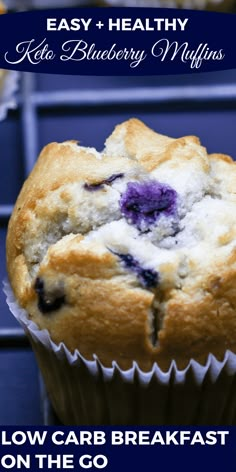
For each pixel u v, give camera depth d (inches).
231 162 11.2
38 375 12.2
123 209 10.2
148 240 10.1
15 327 12.6
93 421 11.1
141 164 10.5
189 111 16.1
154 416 10.8
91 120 15.9
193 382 10.2
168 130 15.8
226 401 10.7
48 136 15.6
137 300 9.8
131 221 10.2
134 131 11.2
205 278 9.8
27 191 10.9
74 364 10.3
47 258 10.1
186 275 9.9
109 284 9.9
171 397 10.5
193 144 11.0
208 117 16.0
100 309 9.8
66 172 10.6
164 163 10.6
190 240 10.2
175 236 10.2
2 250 13.7
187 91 16.2
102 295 9.8
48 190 10.5
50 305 10.1
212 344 9.9
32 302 10.2
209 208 10.4
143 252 9.9
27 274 10.5
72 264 9.9
